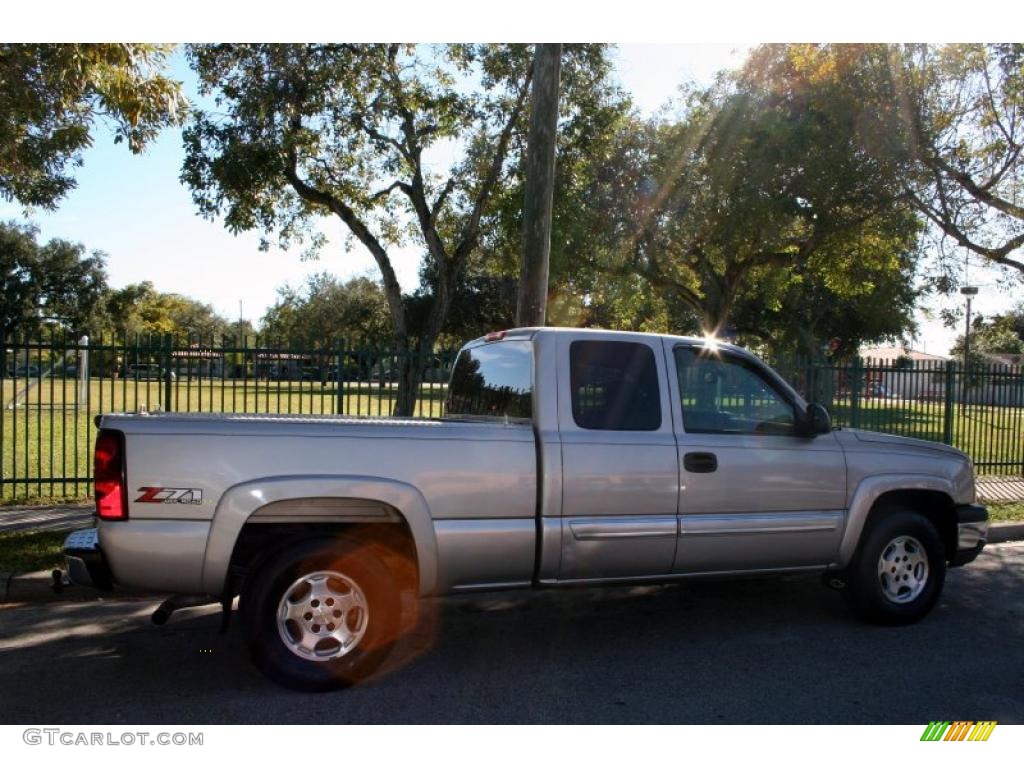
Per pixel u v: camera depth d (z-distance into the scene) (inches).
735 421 222.1
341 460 179.8
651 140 634.2
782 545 220.7
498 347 224.8
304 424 179.9
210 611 246.8
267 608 177.0
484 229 594.9
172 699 177.8
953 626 239.0
